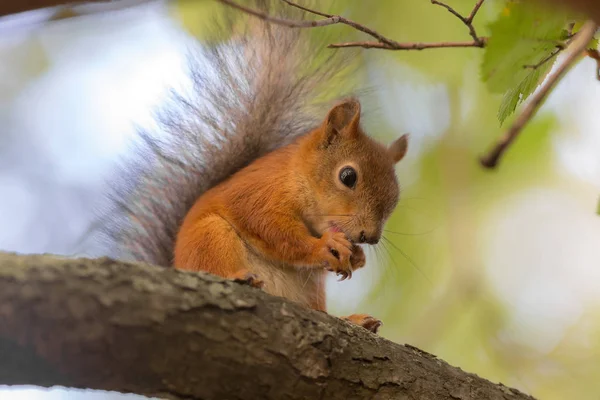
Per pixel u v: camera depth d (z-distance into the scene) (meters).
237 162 12.05
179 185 11.73
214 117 12.02
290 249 10.38
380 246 12.70
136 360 6.19
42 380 6.05
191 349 6.39
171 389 6.43
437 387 7.93
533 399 8.47
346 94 12.93
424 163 14.45
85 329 5.97
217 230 10.30
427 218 14.28
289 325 7.04
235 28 12.15
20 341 5.81
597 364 13.84
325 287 11.14
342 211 10.70
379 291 13.70
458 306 13.76
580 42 6.18
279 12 11.33
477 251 14.22
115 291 6.16
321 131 11.08
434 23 13.59
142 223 11.45
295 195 10.72
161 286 6.43
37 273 5.95
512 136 6.12
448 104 14.34
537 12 5.81
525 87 6.80
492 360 13.72
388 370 7.71
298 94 12.48
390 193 10.94
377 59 13.75
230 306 6.73
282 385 6.86
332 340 7.32
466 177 14.38
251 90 12.21
